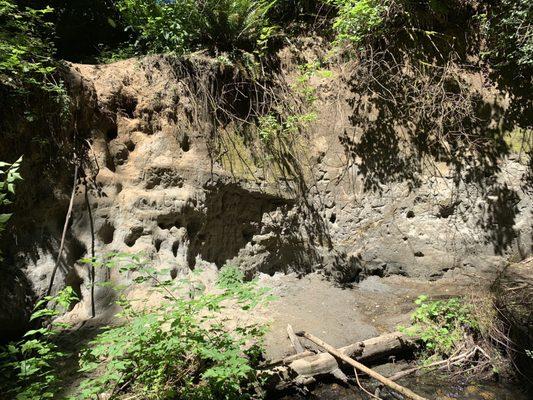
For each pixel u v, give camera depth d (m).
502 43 5.85
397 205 6.23
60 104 4.25
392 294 5.66
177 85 5.35
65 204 4.28
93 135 4.64
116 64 5.18
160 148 5.05
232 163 5.61
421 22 6.20
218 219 5.48
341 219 6.30
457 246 6.01
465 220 6.04
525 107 6.04
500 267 5.80
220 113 5.70
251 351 3.56
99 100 4.75
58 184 4.25
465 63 6.21
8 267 3.83
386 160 6.30
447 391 3.76
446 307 4.65
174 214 4.93
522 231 5.88
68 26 6.66
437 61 6.23
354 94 6.38
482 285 5.28
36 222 4.09
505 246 5.91
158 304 4.30
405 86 6.27
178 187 5.07
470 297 4.80
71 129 4.43
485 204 6.01
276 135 6.05
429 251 6.07
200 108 5.46
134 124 5.00
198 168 5.23
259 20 5.75
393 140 6.29
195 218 5.17
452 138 6.17
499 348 4.14
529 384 3.81
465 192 6.07
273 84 6.18
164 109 5.19
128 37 6.95
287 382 3.65
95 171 4.55
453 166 6.12
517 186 5.95
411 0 6.03
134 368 3.00
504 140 6.05
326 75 5.82
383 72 6.28
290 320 4.61
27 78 3.95
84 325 4.02
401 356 4.30
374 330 4.64
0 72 3.87
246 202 5.73
